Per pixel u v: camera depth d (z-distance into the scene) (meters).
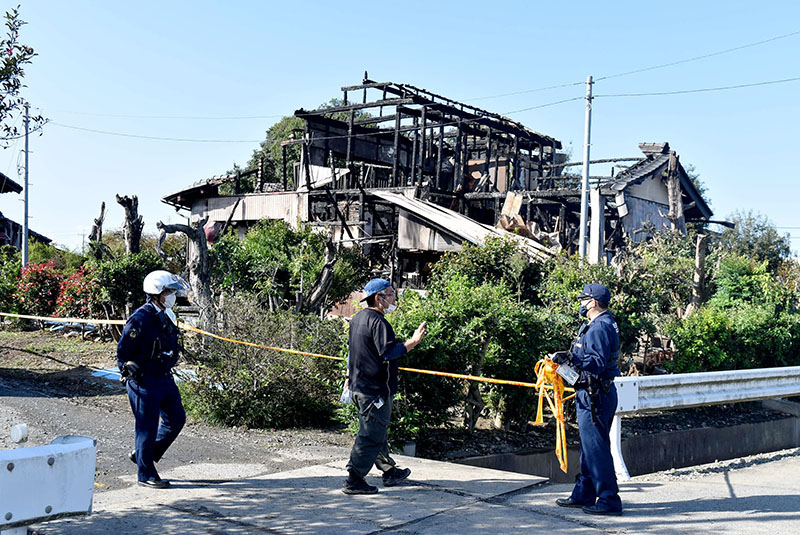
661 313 14.97
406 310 8.90
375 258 27.61
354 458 5.68
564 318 10.99
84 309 17.03
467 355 8.80
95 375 11.88
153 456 5.98
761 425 12.74
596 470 5.30
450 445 9.07
